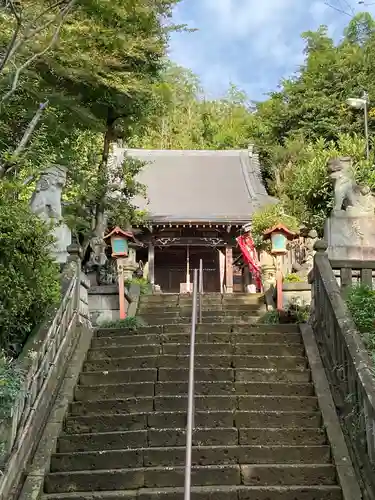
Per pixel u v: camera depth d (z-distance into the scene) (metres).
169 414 6.43
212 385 6.92
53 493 5.57
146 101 13.94
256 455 5.88
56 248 8.74
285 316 9.28
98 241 12.66
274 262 12.62
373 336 6.61
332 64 28.22
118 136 14.93
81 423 6.45
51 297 6.89
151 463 5.86
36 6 9.39
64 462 5.88
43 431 6.23
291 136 27.31
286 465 5.70
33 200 9.28
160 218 19.91
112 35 11.24
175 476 5.62
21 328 6.75
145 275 20.34
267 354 7.71
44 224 6.94
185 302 11.69
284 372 7.19
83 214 12.93
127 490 5.55
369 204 9.78
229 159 24.69
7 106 10.24
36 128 11.07
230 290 20.55
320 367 7.20
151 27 12.28
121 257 10.23
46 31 9.95
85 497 5.38
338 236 9.53
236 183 23.03
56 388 6.90
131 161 14.62
